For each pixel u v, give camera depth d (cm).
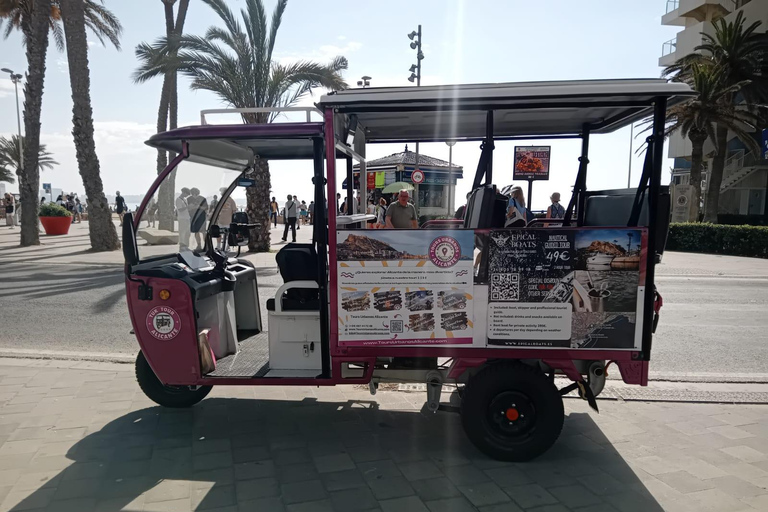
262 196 1691
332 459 379
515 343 365
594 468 370
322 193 388
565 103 370
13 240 2070
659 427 443
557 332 361
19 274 1241
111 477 352
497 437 374
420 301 367
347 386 538
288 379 394
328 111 362
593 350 362
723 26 2389
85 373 558
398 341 371
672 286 1230
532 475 359
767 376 581
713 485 348
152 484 343
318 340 409
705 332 788
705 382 563
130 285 399
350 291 370
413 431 429
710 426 446
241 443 404
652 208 350
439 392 394
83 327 770
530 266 358
